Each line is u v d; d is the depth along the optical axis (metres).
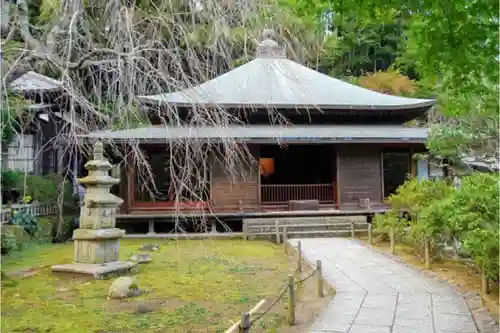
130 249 12.73
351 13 5.46
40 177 15.57
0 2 6.64
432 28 4.35
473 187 7.80
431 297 7.21
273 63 6.89
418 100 18.39
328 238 14.41
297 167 20.47
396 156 17.61
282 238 14.72
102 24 6.45
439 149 10.88
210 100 6.11
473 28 4.16
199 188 6.35
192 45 6.32
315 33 8.70
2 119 6.38
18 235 13.00
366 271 9.30
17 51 6.47
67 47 6.20
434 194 11.15
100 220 9.57
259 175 16.16
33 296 7.71
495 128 9.44
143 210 15.41
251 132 15.67
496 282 7.71
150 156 15.94
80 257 9.59
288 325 6.05
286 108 15.98
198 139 6.14
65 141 6.70
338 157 16.77
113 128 6.50
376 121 18.55
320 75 20.17
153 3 6.24
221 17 6.15
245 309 6.89
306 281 8.66
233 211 15.93
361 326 5.80
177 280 8.86
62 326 6.16
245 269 9.92
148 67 5.87
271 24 6.85
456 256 9.95
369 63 37.69
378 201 16.80
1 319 6.46
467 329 5.62
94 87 6.35
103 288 8.23
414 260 10.55
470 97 6.04
